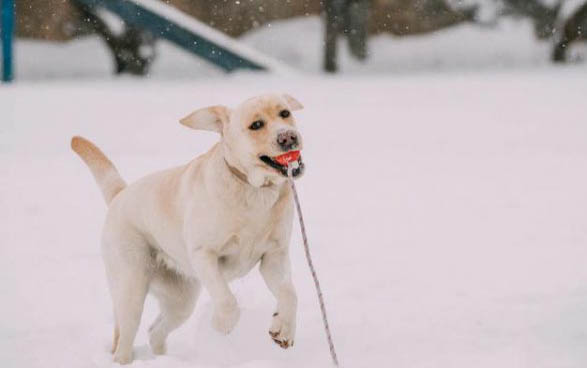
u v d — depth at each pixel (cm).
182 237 569
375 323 602
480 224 894
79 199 1052
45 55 3102
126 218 596
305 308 653
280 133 497
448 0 3300
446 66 3011
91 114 1783
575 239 814
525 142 1413
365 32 3153
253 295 688
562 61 3005
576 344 520
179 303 612
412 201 1012
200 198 534
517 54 3083
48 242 871
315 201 1023
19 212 989
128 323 584
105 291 736
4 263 805
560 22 3052
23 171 1218
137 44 2925
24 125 1639
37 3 3212
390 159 1295
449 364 505
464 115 1731
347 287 699
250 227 529
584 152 1300
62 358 588
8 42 2450
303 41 3291
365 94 2116
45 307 696
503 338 546
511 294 644
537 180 1106
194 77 2894
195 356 592
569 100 1900
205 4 3316
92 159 651
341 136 1518
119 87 2378
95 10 2880
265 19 3394
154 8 2403
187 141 1453
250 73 2480
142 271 593
